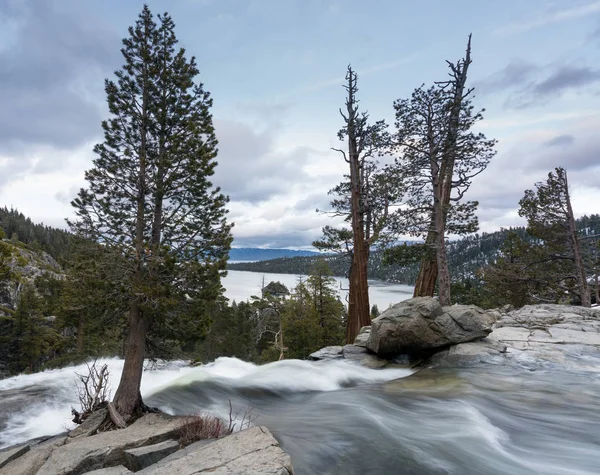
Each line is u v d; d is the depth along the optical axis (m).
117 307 9.23
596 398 9.92
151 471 4.94
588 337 16.27
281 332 35.62
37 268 56.03
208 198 10.34
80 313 9.61
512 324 19.55
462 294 41.34
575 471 6.12
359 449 6.77
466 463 6.34
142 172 10.09
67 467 5.75
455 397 10.26
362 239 23.41
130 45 10.69
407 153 21.69
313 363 16.03
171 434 7.10
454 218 21.39
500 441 7.43
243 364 18.77
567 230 27.62
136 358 9.24
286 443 7.04
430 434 7.63
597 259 27.97
